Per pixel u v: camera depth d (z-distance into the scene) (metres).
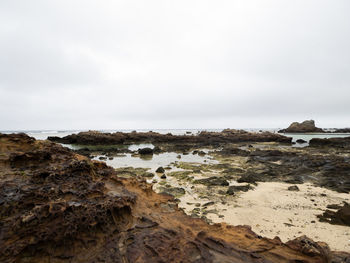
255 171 18.98
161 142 58.66
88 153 33.56
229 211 9.56
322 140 44.44
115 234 4.29
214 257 3.86
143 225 4.78
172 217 5.71
